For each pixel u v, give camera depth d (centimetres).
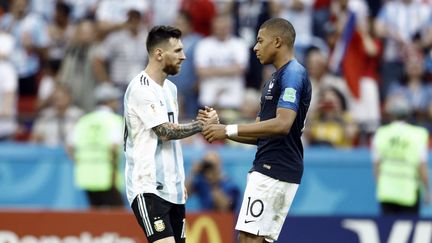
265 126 2528
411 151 4172
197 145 4528
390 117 4428
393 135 4191
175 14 5028
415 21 5025
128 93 2644
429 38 4972
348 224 3734
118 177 4325
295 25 4891
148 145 2620
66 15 5191
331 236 3728
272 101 2600
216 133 2570
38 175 4525
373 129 4544
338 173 4491
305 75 2597
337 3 4894
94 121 4300
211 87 4666
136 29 4878
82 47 4809
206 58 4675
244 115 4456
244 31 4894
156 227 2602
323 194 4481
